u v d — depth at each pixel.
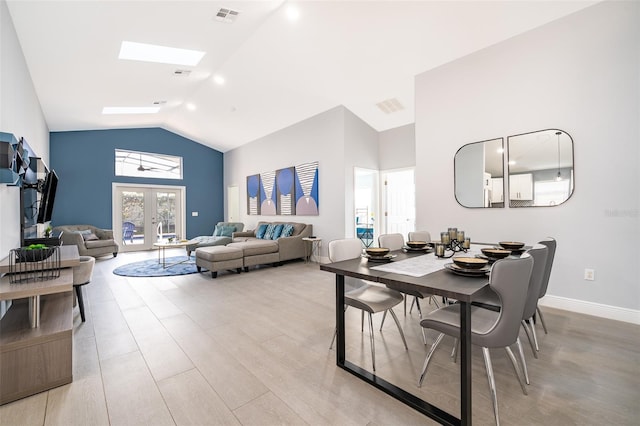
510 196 3.25
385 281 1.56
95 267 5.41
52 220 6.68
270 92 5.27
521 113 3.17
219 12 3.23
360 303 1.99
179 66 4.40
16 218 3.04
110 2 2.74
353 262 1.99
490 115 3.40
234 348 2.24
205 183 8.95
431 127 3.93
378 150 6.05
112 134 7.39
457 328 1.54
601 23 2.69
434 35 3.33
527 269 1.45
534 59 3.07
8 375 1.62
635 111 2.55
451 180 3.74
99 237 6.78
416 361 2.03
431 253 2.33
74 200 6.92
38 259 2.25
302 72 4.48
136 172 7.80
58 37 3.18
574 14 2.82
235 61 4.48
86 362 2.04
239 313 2.99
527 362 1.98
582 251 2.81
